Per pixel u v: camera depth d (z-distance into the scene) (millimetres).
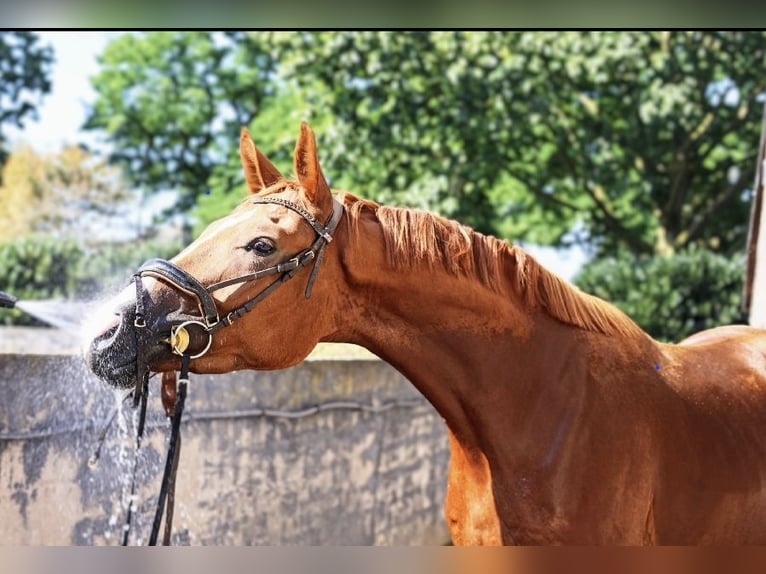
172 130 14836
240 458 4094
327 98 8164
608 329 2295
